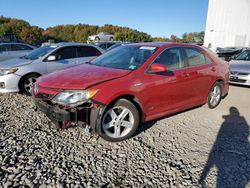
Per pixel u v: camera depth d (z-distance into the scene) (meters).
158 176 2.74
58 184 2.53
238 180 2.70
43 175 2.67
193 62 4.55
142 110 3.66
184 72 4.21
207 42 23.55
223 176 2.77
